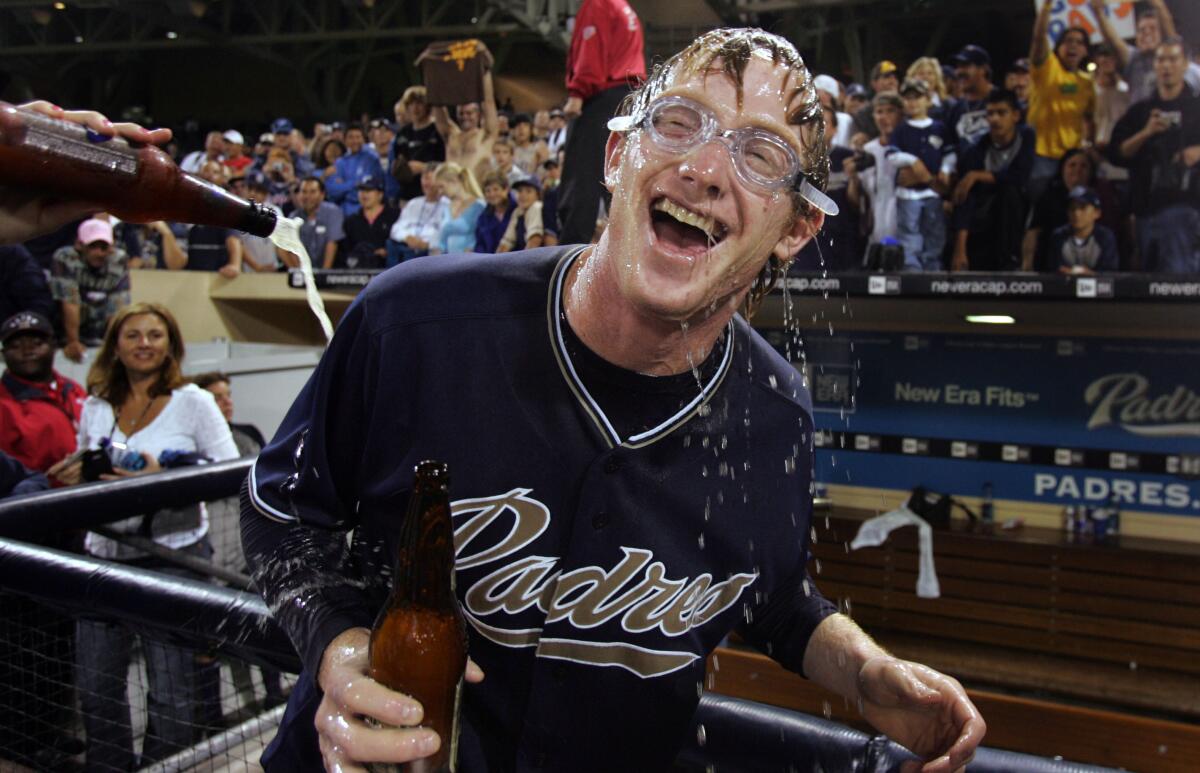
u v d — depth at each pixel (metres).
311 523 1.11
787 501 1.14
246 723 2.28
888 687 1.03
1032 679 4.72
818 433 5.76
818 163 1.01
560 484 1.02
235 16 13.97
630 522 1.03
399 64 14.60
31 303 4.57
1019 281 4.13
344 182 7.46
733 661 4.52
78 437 3.26
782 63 0.98
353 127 8.55
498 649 1.06
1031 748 4.25
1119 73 4.31
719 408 1.07
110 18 13.48
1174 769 3.99
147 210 1.04
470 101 6.68
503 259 1.09
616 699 1.08
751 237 0.96
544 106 13.10
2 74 14.85
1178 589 4.68
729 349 1.09
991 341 5.39
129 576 1.61
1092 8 4.30
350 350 1.08
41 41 13.83
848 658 1.10
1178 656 4.68
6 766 2.13
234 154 8.69
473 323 1.03
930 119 4.71
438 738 0.80
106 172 0.98
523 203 6.15
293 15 13.69
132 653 2.16
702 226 0.95
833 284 4.45
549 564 1.04
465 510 1.03
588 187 3.29
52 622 2.18
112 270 5.28
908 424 5.61
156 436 3.19
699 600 1.10
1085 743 4.16
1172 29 4.14
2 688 2.13
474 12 13.02
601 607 1.05
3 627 2.10
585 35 3.20
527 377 1.02
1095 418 5.24
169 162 1.04
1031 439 5.38
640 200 0.95
